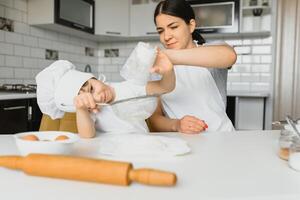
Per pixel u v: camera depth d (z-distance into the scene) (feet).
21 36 8.84
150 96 3.43
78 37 11.62
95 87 3.13
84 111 3.08
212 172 1.89
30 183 1.69
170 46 4.36
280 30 11.12
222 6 10.53
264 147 2.65
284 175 1.85
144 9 11.44
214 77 4.56
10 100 6.43
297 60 11.05
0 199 1.50
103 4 11.12
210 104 4.50
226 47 3.15
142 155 2.24
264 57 11.27
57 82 3.09
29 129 6.98
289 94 11.19
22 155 2.04
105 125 3.53
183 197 1.50
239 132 3.53
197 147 2.62
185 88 4.50
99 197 1.50
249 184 1.69
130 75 2.95
